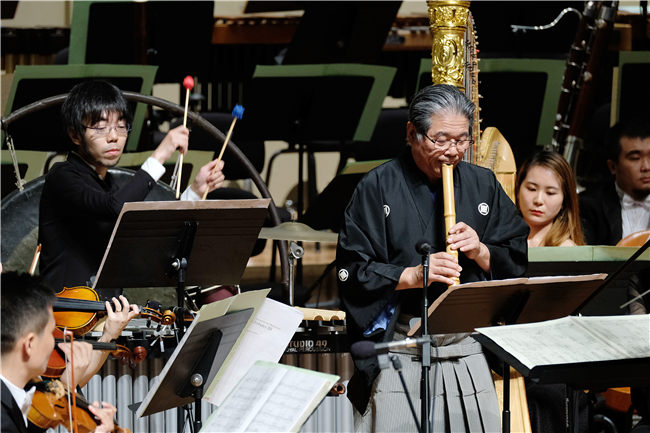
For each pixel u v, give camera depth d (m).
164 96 21.81
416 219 9.21
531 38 17.89
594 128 17.22
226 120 17.16
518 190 12.77
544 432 10.41
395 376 9.08
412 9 22.78
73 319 9.05
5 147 14.39
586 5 15.38
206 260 9.17
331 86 14.80
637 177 13.72
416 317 9.13
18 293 7.45
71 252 10.31
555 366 7.82
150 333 9.98
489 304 8.52
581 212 14.06
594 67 15.38
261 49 19.47
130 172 11.94
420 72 14.52
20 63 19.64
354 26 16.19
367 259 9.09
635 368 8.04
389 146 17.86
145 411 8.42
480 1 17.70
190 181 13.64
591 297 8.88
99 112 10.34
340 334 10.34
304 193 22.11
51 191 10.34
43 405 8.02
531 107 15.16
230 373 8.86
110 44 15.99
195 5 16.61
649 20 19.73
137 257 8.88
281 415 7.64
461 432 8.92
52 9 21.84
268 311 8.89
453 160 9.02
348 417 10.50
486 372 9.09
